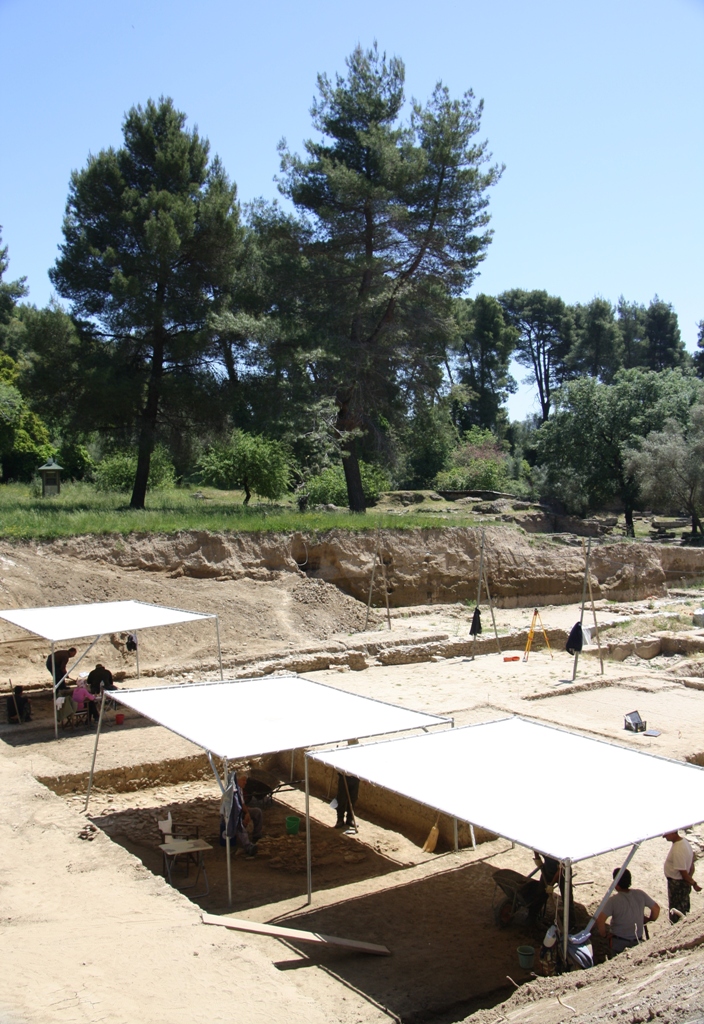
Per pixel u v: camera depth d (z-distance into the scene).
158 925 7.11
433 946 8.91
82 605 16.64
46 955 6.44
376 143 28.16
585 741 9.74
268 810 13.35
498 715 15.73
